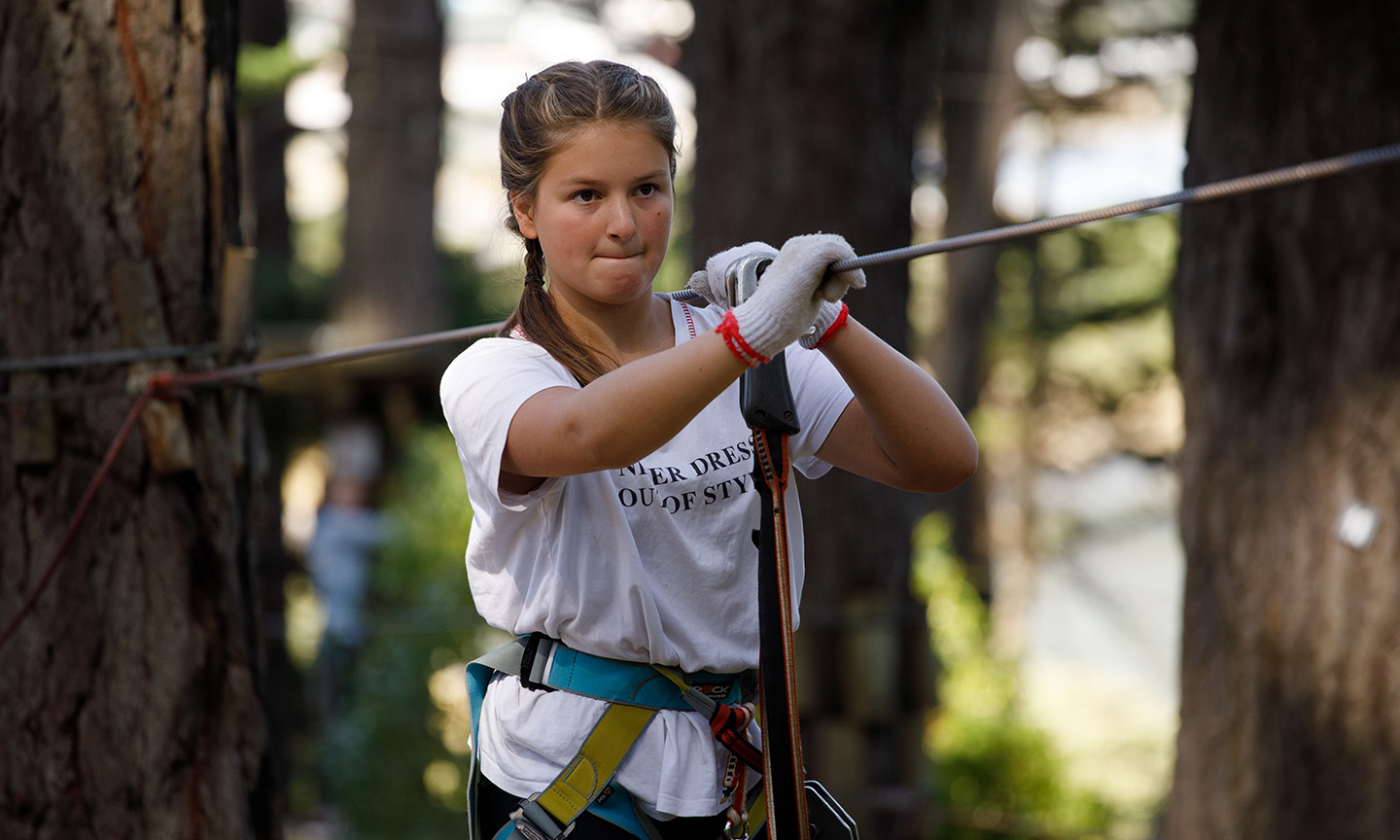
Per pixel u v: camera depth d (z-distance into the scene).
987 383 42.06
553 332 4.52
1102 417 46.19
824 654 13.78
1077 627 47.91
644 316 4.68
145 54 6.78
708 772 4.56
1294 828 9.34
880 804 13.62
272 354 23.75
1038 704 30.95
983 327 33.59
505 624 4.73
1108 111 43.84
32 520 6.72
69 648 6.69
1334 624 9.23
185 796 6.70
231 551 6.96
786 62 14.05
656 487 4.47
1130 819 23.97
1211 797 9.70
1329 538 9.24
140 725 6.69
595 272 4.32
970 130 32.47
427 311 27.27
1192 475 9.93
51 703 6.67
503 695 4.72
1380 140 9.02
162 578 6.74
